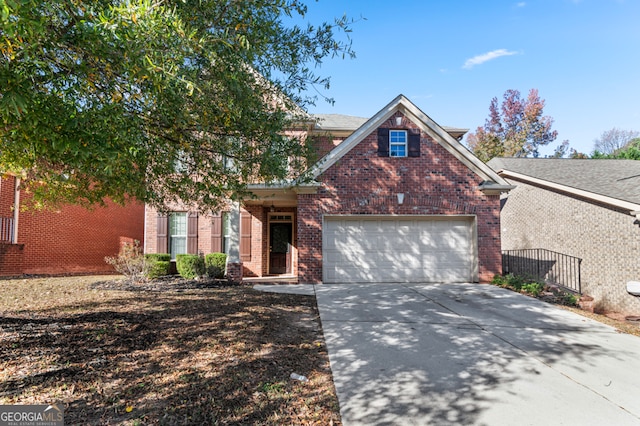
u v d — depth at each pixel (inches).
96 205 661.3
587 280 479.2
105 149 127.4
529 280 447.2
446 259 471.2
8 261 494.0
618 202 431.8
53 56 127.3
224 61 179.5
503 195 668.7
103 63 137.5
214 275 502.0
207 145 219.0
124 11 116.4
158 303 319.3
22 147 146.6
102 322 243.1
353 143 467.2
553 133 1478.8
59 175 236.8
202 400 150.1
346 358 209.8
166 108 161.2
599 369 204.7
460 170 474.0
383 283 460.1
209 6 166.2
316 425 140.3
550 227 545.6
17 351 181.2
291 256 603.8
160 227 560.4
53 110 121.0
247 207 580.1
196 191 242.5
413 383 180.1
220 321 262.7
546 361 214.1
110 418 132.3
